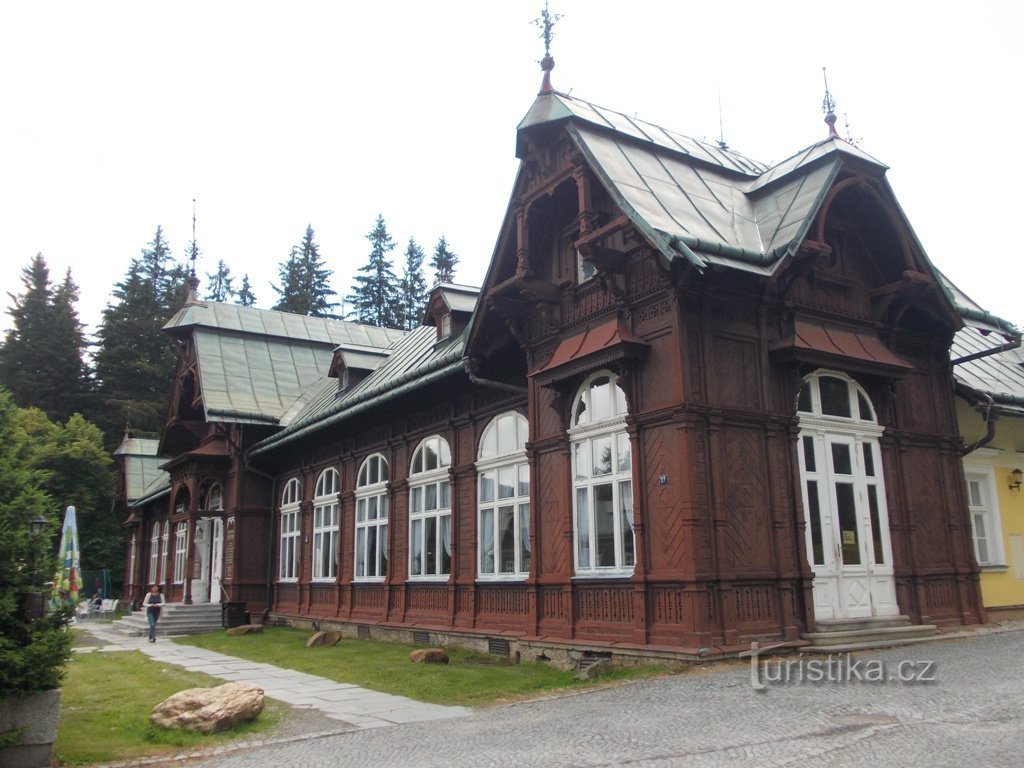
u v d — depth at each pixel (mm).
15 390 60219
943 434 16578
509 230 16828
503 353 18281
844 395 15180
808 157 15172
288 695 12742
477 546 19000
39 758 8273
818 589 13789
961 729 7406
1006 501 19141
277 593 29938
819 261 15258
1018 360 22109
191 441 36312
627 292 14547
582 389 15594
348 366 28969
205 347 33438
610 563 14484
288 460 30344
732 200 15578
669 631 12828
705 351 13438
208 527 33594
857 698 9062
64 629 8758
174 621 28516
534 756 7684
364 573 24203
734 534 12992
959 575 15766
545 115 15273
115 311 66188
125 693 13453
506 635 16953
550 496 16094
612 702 10141
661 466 13367
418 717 10500
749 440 13570
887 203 15453
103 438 57281
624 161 14820
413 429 22562
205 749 9078
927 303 16156
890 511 15109
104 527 52781
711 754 7188
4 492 8758
